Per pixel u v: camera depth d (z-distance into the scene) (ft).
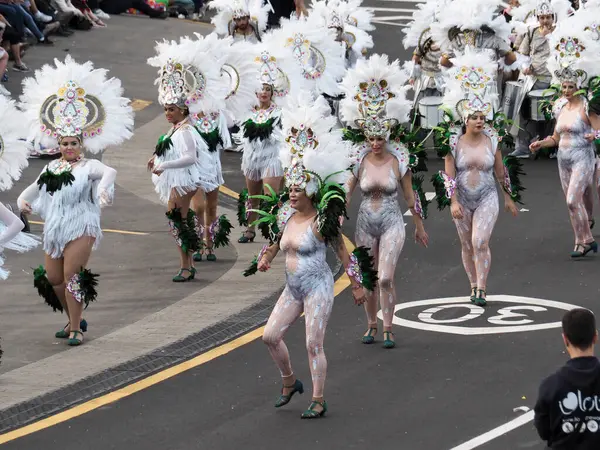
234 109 105.40
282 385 72.84
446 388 71.31
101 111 81.97
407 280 96.94
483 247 88.22
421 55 150.00
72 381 74.38
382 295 79.30
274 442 63.67
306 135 67.36
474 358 76.74
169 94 95.61
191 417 67.87
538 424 45.93
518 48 150.71
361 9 156.76
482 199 88.89
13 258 104.58
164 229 115.34
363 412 67.77
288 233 67.46
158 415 68.28
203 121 101.19
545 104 112.47
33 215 118.73
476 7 138.00
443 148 88.69
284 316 67.51
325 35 122.31
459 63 89.10
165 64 95.71
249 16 135.13
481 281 88.99
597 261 100.94
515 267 99.86
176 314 88.79
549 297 90.63
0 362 74.59
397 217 80.18
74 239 80.69
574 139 101.55
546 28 144.46
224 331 84.23
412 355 77.87
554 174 138.00
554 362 75.36
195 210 105.19
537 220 116.47
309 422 66.49
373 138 79.25
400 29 236.84
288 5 200.85
